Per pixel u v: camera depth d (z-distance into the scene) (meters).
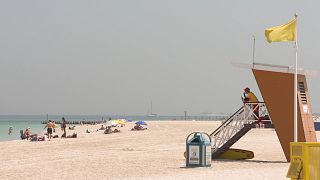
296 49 43.91
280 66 46.16
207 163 41.84
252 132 113.94
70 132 129.62
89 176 35.94
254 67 46.88
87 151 61.84
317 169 20.80
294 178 20.72
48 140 88.19
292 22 43.62
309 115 46.75
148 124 184.38
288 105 46.09
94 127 170.75
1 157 54.19
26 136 101.38
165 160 48.41
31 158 52.62
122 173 37.56
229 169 39.31
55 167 42.62
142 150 63.03
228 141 49.78
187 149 42.28
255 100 49.22
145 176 35.34
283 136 46.53
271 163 45.19
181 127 154.25
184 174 36.06
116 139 89.69
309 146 20.62
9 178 35.44
